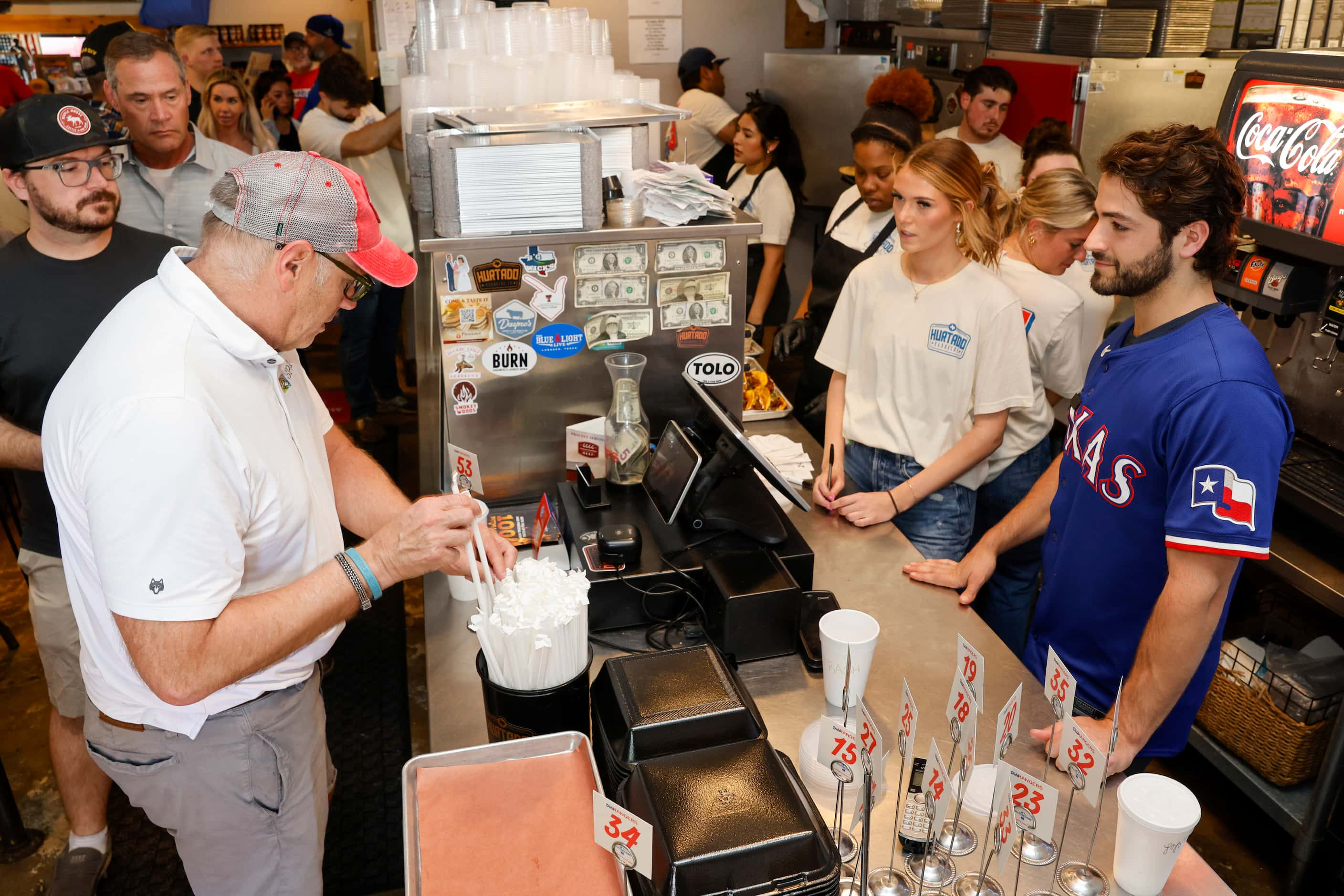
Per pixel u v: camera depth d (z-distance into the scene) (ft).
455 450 7.29
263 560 4.78
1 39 20.49
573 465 7.42
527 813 4.14
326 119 14.76
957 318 7.46
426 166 7.48
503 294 6.94
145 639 4.09
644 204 7.21
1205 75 12.12
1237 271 8.38
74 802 7.35
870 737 3.68
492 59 8.09
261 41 22.57
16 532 12.71
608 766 4.53
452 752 4.35
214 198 4.31
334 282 4.53
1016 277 8.48
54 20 20.67
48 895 7.36
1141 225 5.04
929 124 16.33
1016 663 5.88
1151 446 5.19
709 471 6.12
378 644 11.03
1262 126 8.13
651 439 7.72
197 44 15.30
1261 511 4.73
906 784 4.29
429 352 8.12
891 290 7.88
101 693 4.86
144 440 4.00
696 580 5.94
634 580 5.86
